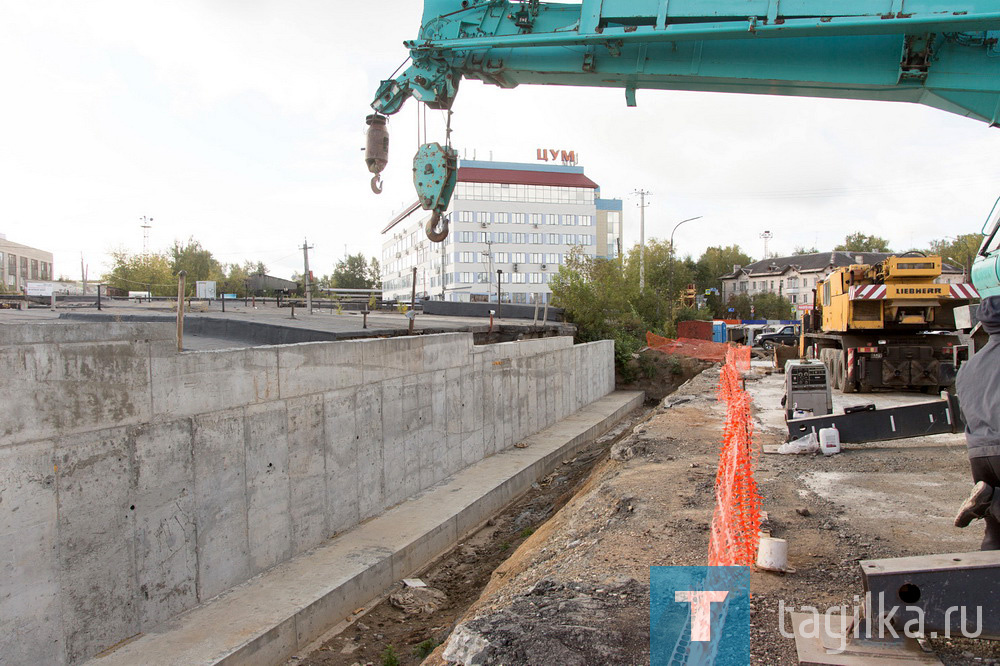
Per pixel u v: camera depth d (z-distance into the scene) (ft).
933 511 22.33
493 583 27.04
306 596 27.71
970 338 29.17
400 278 358.23
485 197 284.61
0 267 211.61
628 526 22.72
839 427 32.37
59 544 21.33
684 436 38.63
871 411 32.14
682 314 171.01
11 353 19.94
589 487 35.17
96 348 22.50
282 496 31.45
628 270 160.15
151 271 155.53
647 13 28.60
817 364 36.55
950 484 25.77
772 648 13.12
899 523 21.11
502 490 47.26
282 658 25.21
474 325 71.15
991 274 21.52
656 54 29.96
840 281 57.47
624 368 111.45
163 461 25.07
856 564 17.67
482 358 55.67
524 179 288.92
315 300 93.76
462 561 36.70
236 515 28.63
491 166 297.94
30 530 20.47
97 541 22.54
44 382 20.88
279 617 25.67
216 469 27.55
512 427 62.59
